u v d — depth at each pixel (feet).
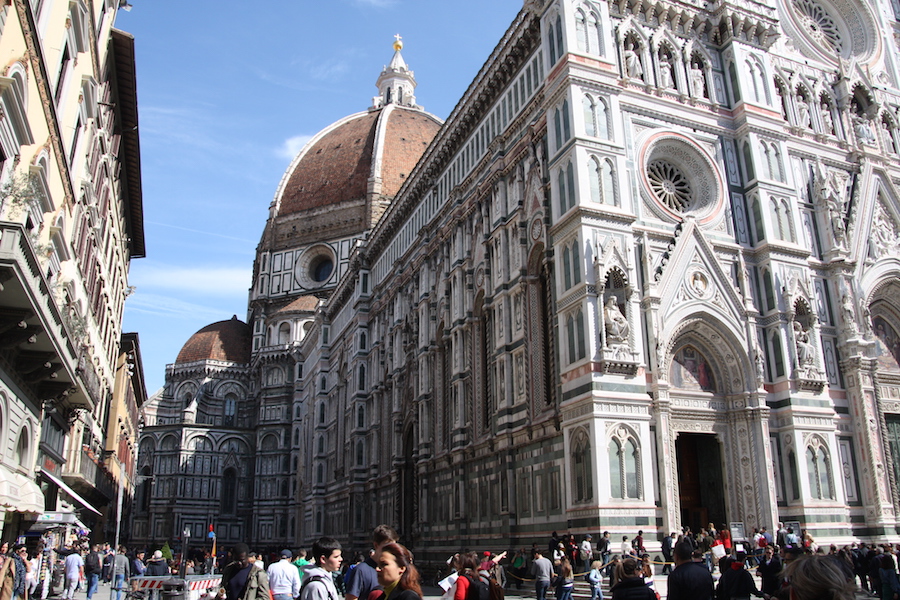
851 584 18.22
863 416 121.08
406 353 188.44
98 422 167.53
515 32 136.77
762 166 126.82
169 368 390.42
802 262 124.26
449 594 37.73
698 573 35.83
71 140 91.15
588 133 114.42
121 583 103.19
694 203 124.88
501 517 125.59
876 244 136.46
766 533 101.86
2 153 66.28
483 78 150.92
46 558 111.65
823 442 114.11
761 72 134.21
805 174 136.26
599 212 109.50
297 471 325.21
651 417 105.29
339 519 231.71
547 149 123.85
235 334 400.47
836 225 131.64
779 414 114.93
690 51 132.26
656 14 131.75
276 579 42.34
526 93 135.03
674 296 112.06
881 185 142.20
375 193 377.91
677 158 126.00
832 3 158.61
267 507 336.29
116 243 164.14
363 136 413.80
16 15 61.77
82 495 165.07
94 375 129.59
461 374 149.59
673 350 114.11
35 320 73.82
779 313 118.42
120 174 152.35
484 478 135.33
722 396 115.65
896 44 159.94
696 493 116.67
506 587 111.55
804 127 137.69
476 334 146.92
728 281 117.19
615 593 35.17
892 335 137.39
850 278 130.52
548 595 94.94
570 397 106.01
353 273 241.76
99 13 100.37
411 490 182.70
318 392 273.33
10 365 81.41
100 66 104.99
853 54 156.76
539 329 122.21
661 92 125.49
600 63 119.55
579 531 100.27
